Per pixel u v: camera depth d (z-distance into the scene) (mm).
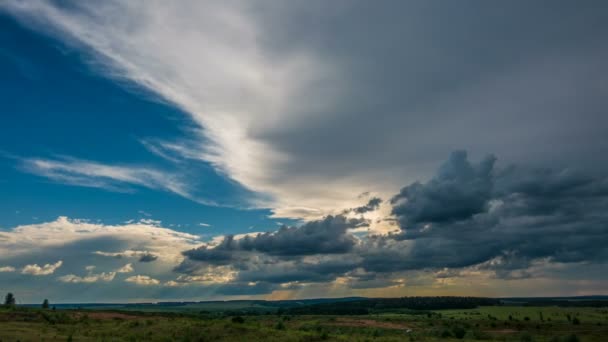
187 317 116312
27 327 83312
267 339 78438
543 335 115062
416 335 107438
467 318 182750
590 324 147750
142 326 89250
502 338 107625
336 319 153375
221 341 76500
